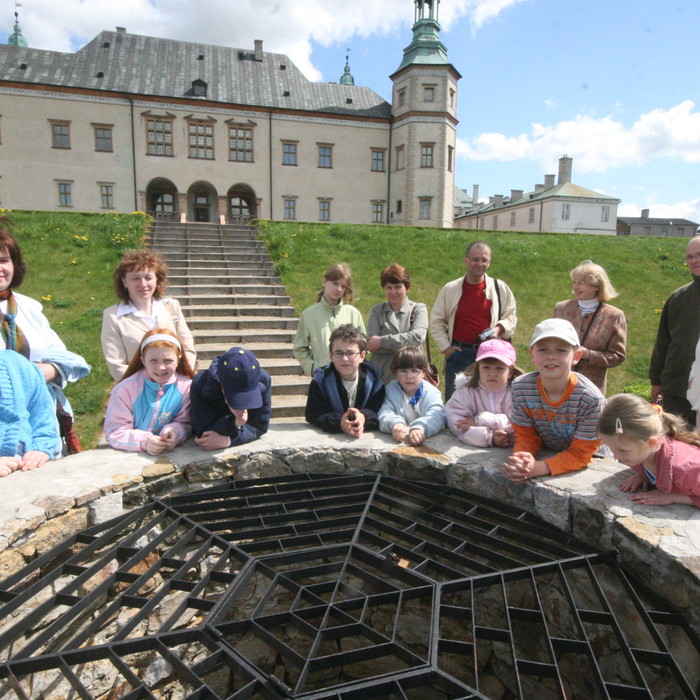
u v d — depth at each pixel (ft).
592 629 7.55
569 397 7.86
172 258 36.24
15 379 7.97
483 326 13.34
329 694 5.09
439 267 38.93
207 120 106.42
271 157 110.93
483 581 6.48
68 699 7.48
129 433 8.93
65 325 24.98
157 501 8.15
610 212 171.73
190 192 116.67
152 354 8.61
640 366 26.35
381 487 9.14
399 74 114.01
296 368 21.99
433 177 112.37
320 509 8.34
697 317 11.05
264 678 5.35
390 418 9.86
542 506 7.74
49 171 98.53
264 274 35.01
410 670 5.38
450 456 8.94
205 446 8.86
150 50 111.34
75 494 7.24
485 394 9.54
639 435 6.56
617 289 37.11
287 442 9.45
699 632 5.72
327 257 39.55
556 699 8.39
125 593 6.59
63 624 5.88
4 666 5.30
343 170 115.44
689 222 236.63
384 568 7.13
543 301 33.91
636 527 6.52
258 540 7.92
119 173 102.53
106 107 100.83
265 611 9.79
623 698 5.43
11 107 95.86
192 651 9.16
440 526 8.23
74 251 35.73
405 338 12.55
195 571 8.77
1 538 6.19
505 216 196.65
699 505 6.86
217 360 8.61
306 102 115.55
